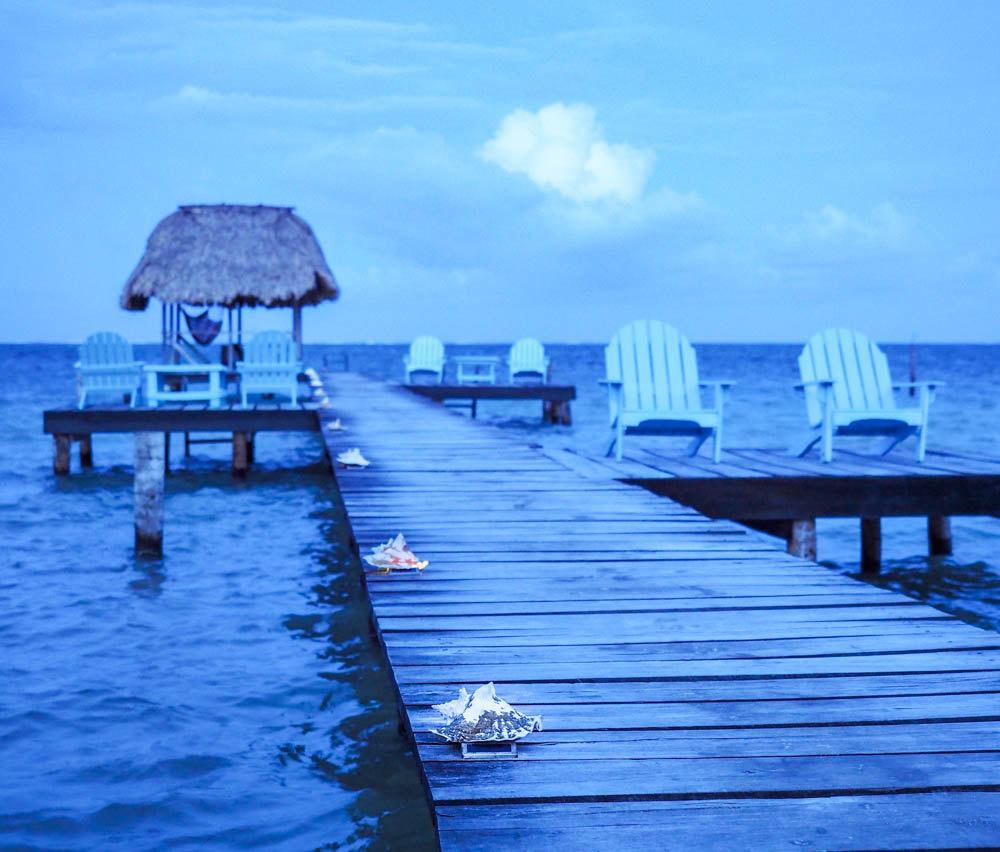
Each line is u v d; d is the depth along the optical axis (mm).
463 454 8195
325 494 10805
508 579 3898
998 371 64250
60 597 5926
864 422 7391
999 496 6617
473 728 2244
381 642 3174
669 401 7879
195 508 9727
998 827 1886
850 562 7625
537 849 1801
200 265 15016
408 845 2855
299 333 16234
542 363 20391
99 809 3084
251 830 2957
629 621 3297
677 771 2119
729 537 4762
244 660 4699
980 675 2729
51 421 11102
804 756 2199
